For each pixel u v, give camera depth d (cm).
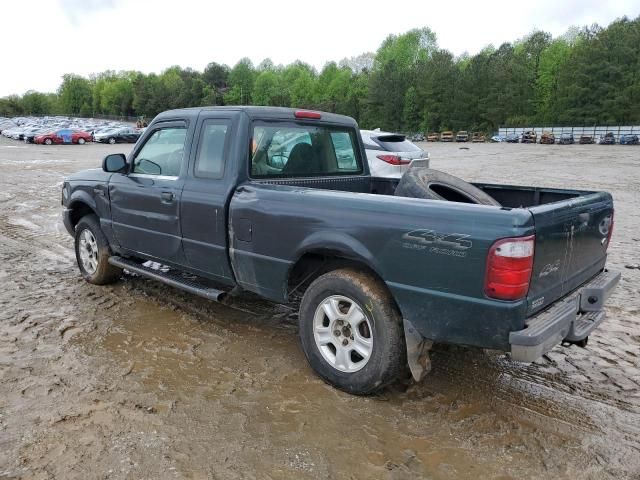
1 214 1065
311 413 324
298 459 280
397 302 313
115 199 511
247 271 396
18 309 498
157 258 482
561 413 329
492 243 273
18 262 679
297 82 12100
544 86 8281
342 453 286
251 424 311
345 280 335
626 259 697
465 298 286
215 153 417
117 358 396
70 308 502
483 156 3189
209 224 412
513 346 279
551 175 1864
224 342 428
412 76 9631
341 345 347
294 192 362
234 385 358
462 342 299
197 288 436
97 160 2620
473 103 8706
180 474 266
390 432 306
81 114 15762
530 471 274
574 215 317
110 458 278
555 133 6206
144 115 13462
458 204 294
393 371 325
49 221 988
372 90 9919
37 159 2681
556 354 414
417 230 299
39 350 408
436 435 304
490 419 321
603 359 406
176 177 447
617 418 324
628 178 1739
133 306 509
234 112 409
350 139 516
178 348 416
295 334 448
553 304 313
